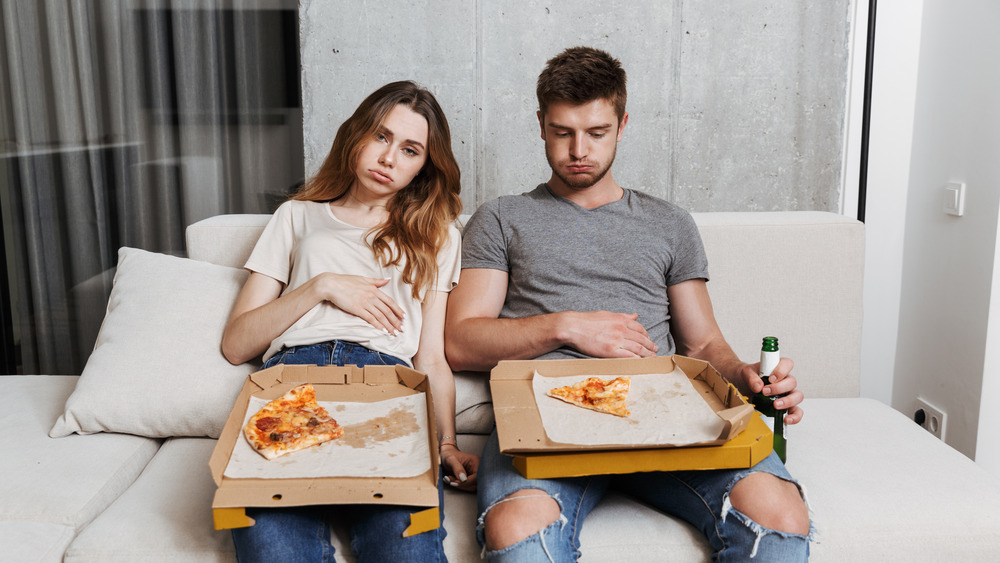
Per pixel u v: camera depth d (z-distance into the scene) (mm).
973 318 2127
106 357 1627
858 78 2436
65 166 2527
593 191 1689
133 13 2432
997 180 2023
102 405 1571
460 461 1464
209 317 1688
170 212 2561
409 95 1654
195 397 1583
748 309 1846
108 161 2527
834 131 2500
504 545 1194
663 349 1639
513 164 2537
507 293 1712
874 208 2486
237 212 2561
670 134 2521
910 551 1299
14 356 2668
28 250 2586
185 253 2586
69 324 2645
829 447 1543
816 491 1380
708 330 1659
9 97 2486
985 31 2070
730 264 1834
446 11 2426
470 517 1353
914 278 2426
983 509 1340
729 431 1181
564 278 1638
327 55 2441
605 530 1314
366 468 1177
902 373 2516
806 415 1705
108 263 2598
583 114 1575
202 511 1332
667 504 1358
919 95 2393
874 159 2457
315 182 1799
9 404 1723
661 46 2465
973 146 2123
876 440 1577
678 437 1232
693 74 2484
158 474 1462
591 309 1623
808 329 1859
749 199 2570
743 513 1224
